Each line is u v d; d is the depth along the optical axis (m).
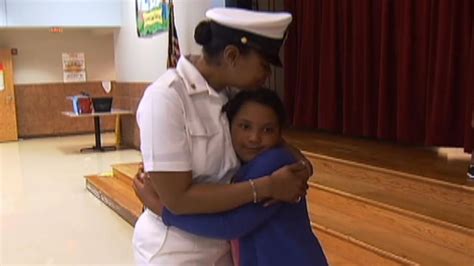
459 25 3.46
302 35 5.11
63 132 10.62
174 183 1.22
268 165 1.26
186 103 1.27
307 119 5.15
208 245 1.41
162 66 7.11
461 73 3.51
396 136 4.20
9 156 8.11
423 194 3.14
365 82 4.42
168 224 1.33
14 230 4.36
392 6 4.09
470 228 2.52
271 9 5.68
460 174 3.20
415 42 3.91
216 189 1.22
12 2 8.10
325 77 4.84
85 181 6.13
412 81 3.94
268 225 1.27
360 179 3.62
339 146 4.46
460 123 3.55
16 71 10.10
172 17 6.15
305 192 1.30
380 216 3.02
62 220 4.65
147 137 1.23
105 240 4.10
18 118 10.18
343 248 2.85
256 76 1.24
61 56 10.48
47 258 3.72
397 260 2.50
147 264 1.43
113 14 8.58
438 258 2.47
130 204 4.66
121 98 8.80
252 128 1.30
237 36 1.20
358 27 4.44
